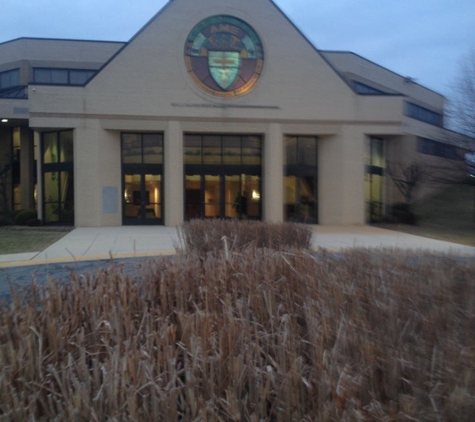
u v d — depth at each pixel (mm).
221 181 24062
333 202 23703
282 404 2535
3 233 20609
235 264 4477
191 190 23906
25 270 9992
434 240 16859
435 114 38312
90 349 3348
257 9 22938
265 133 23109
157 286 4320
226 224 8906
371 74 33438
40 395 2746
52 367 2820
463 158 21359
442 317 2990
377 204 25406
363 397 2469
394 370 2527
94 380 2705
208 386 2678
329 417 2326
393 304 3107
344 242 15938
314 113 23266
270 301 3484
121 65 22375
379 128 23703
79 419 2436
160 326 3434
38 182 24328
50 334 3283
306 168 24172
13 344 3248
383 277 3688
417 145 26359
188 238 8617
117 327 3273
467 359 2475
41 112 22156
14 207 31219
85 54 32031
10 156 30406
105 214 22656
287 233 8859
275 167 23031
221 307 3834
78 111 22266
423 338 2848
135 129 22500
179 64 22531
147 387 2592
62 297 4000
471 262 4344
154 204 23531
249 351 2850
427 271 3887
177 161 22594
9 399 2656
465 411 2258
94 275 4961
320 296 3395
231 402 2486
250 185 24281
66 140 23453
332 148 23750
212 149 24062
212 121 22750
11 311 3863
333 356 2600
